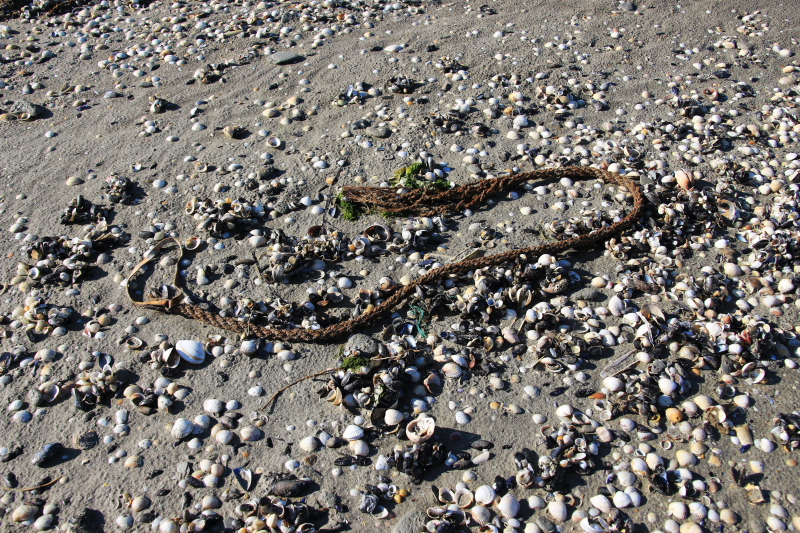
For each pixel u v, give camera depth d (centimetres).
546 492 114
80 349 130
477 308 134
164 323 135
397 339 130
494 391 125
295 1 231
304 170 163
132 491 114
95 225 151
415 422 118
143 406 122
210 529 110
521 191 161
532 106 181
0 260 144
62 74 196
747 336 128
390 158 166
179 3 231
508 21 218
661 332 130
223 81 190
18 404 124
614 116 180
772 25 214
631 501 112
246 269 143
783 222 149
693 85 190
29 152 169
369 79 190
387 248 147
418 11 226
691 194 154
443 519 110
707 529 110
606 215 152
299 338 130
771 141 171
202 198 156
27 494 114
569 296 138
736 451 117
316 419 121
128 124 178
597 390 125
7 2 230
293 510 111
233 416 121
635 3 228
